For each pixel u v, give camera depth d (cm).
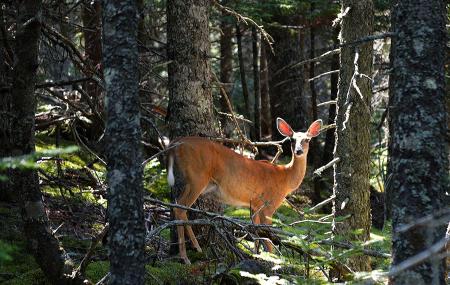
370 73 1280
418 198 763
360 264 1216
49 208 1395
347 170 1266
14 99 971
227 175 1358
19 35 960
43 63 1563
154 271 1091
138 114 790
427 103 768
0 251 554
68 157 1794
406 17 781
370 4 1267
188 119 1324
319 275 1156
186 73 1317
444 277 783
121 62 780
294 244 1036
